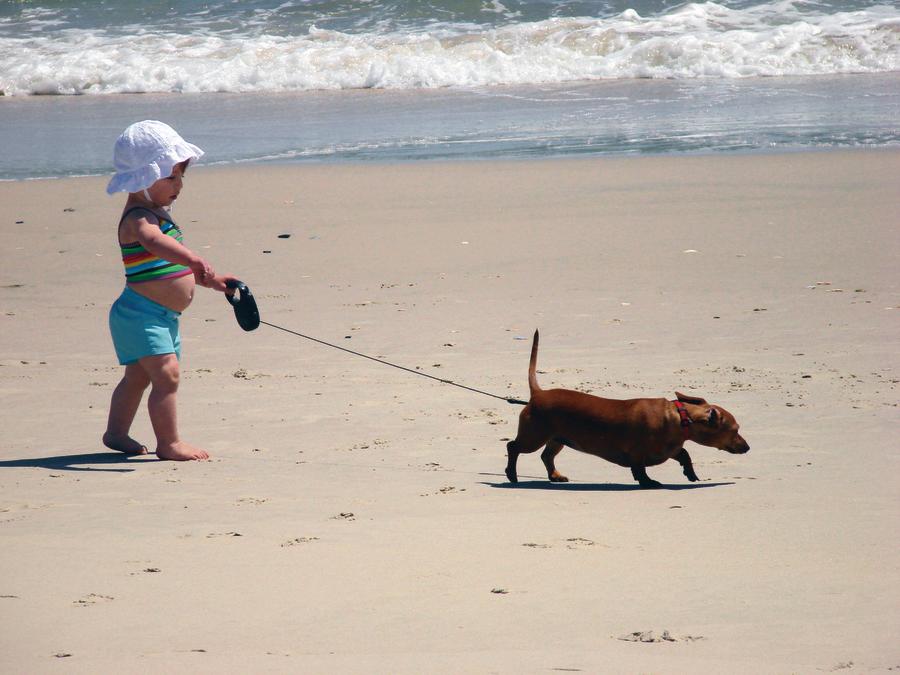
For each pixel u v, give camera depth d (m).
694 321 15.17
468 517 7.73
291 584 6.06
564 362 13.32
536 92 42.53
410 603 5.71
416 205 24.11
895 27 45.38
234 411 11.67
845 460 9.29
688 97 39.56
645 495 8.49
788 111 35.72
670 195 24.20
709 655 4.85
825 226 20.86
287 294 17.52
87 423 11.31
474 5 53.19
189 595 5.87
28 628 5.32
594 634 5.18
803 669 4.62
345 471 9.41
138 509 8.09
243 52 49.25
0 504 8.29
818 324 14.75
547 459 9.30
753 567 6.30
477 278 18.12
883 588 5.81
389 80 45.94
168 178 10.34
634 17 49.53
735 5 49.84
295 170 28.80
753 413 11.01
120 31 54.25
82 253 20.75
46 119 40.38
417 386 12.52
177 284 10.21
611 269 18.41
